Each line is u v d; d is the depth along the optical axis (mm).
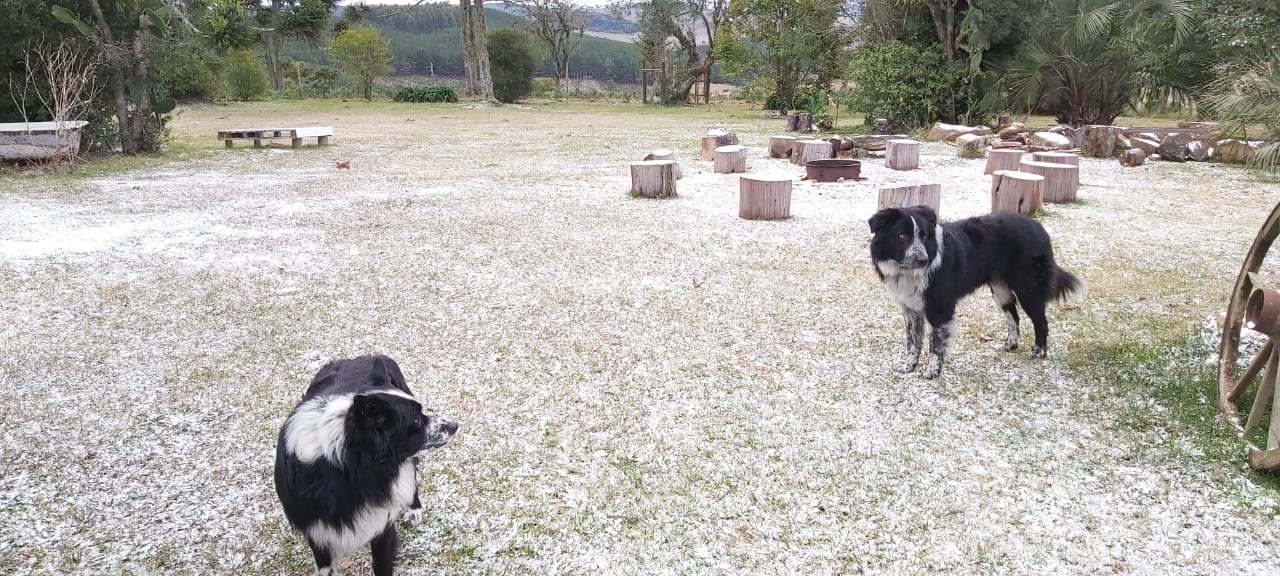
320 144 17797
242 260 7492
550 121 26047
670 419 4250
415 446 2641
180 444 3980
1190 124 16891
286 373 4883
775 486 3572
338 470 2498
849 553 3090
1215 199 10391
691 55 43375
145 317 5883
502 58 40750
